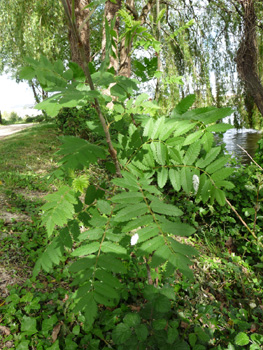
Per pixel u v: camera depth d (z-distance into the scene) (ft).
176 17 39.40
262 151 16.24
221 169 3.77
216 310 8.50
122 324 4.85
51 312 7.44
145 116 4.94
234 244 13.62
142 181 3.89
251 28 34.35
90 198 4.44
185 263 2.70
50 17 47.34
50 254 3.92
